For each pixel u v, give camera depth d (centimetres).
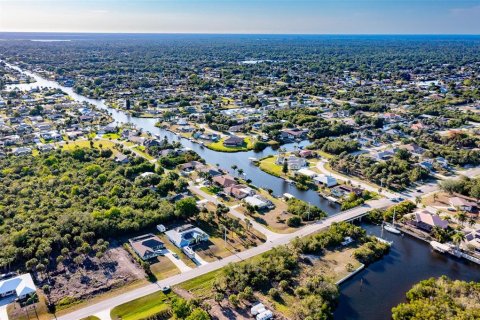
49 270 14125
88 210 17900
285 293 12962
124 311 12106
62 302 12469
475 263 15075
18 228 16162
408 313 11731
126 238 16412
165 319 11831
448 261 15312
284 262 14150
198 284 13425
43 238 15388
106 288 13188
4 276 13600
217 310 12169
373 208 19138
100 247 15138
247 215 18438
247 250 15525
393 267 14838
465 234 16412
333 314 12331
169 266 14462
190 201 17812
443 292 12662
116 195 19675
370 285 13750
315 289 12762
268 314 11775
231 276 13425
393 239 16925
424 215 17538
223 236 16562
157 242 15562
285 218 18150
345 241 16025
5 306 12362
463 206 18975
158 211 17862
